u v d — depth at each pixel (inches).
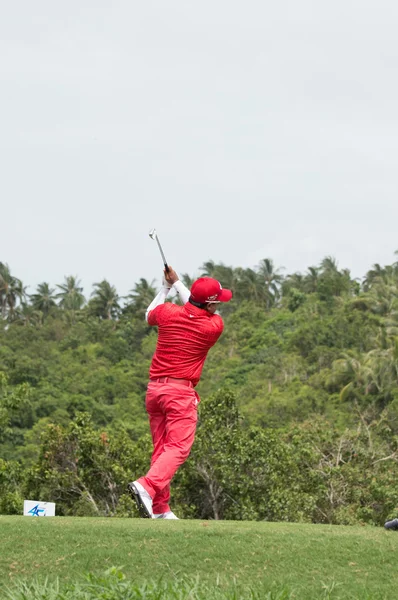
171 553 544.4
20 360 6496.1
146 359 7377.0
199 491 2025.1
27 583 501.4
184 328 647.8
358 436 2487.7
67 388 6338.6
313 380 5693.9
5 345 7504.9
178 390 649.6
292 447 2345.0
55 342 7834.6
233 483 1961.1
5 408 2054.6
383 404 4790.8
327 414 4822.8
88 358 7258.9
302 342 6599.4
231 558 539.8
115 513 1905.8
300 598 488.1
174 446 646.5
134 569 525.0
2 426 2042.3
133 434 4303.6
